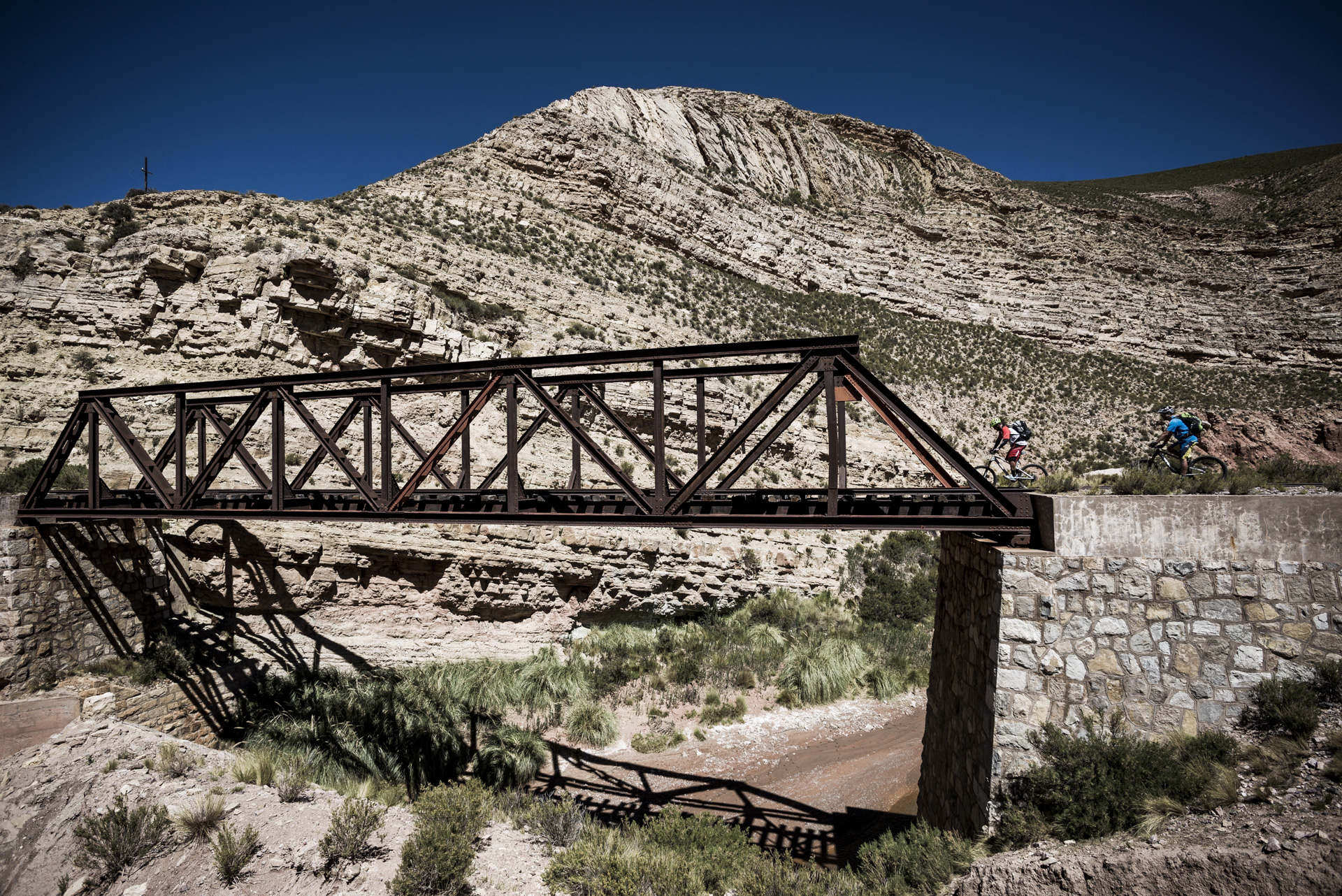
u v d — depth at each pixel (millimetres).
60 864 8469
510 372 9555
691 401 27938
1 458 17641
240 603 17250
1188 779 6117
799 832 12031
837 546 26188
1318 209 76875
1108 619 6973
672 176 51688
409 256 29266
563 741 15766
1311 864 4867
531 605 19234
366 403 10773
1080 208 76375
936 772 9984
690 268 46562
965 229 69562
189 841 8266
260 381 11070
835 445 8195
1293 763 5973
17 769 10789
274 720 15227
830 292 54438
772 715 17203
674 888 7582
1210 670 6715
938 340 51656
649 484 24828
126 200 26047
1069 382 49031
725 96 76438
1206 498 6926
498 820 9625
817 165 72312
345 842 7938
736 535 23406
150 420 19672
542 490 10242
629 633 20000
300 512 10727
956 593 9555
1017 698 7105
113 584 15039
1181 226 75562
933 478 33656
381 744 14617
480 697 16719
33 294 20781
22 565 13227
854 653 19906
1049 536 7320
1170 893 5309
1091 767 6469
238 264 22297
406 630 18172
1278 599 6652
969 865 6910
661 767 14672
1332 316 59250
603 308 34469
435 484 21625
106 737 11625
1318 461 19406
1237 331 59156
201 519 11414
